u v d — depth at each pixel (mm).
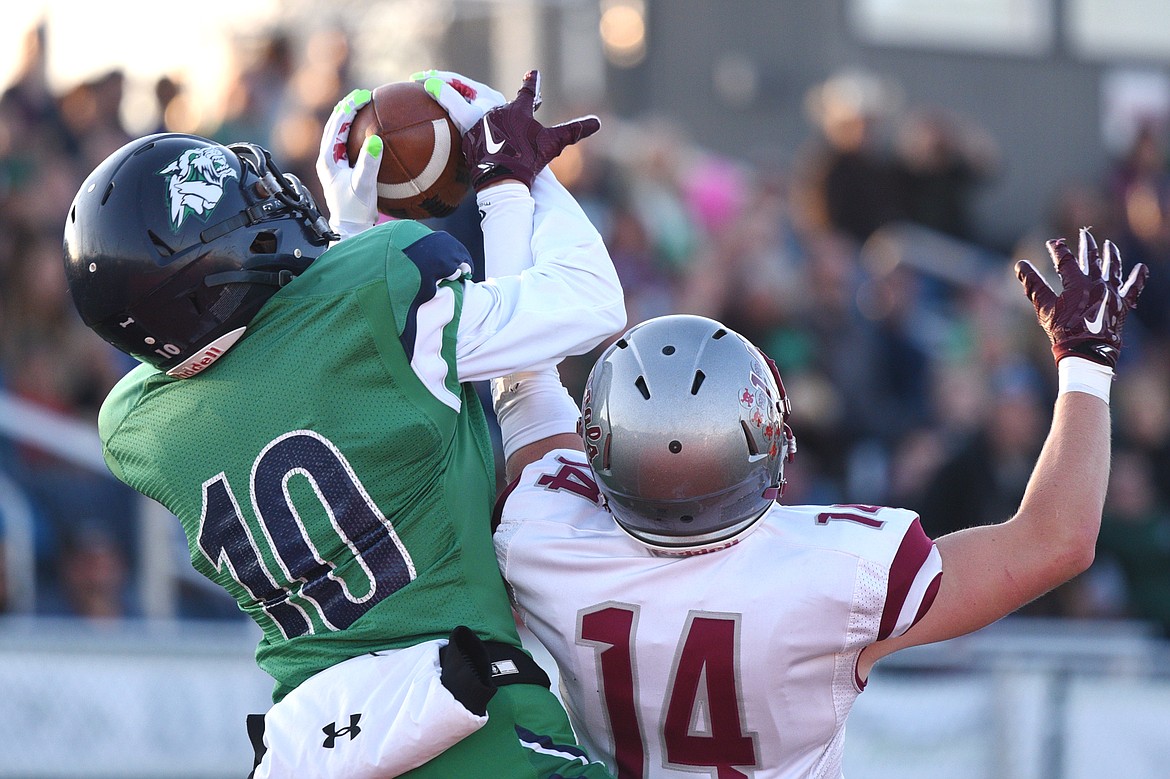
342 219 8406
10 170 23109
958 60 38781
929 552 7301
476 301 7609
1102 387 7672
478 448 7863
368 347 7270
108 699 16906
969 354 28359
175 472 7586
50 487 20141
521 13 34562
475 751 7234
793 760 7543
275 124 26000
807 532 7383
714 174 31000
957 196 32281
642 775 7723
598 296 7941
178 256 7145
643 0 36156
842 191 31078
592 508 7758
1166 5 40750
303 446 7312
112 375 22391
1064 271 7891
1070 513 7262
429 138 8469
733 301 26438
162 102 26031
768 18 37125
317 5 32156
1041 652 18172
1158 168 36062
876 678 17906
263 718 7469
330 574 7398
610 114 31641
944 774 17922
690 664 7324
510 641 7570
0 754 16531
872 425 27062
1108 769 18172
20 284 22469
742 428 7137
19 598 19656
